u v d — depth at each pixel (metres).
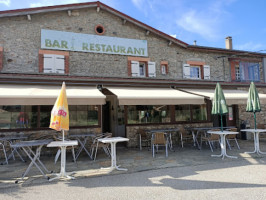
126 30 15.69
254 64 18.94
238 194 4.98
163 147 12.13
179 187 5.55
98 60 14.59
